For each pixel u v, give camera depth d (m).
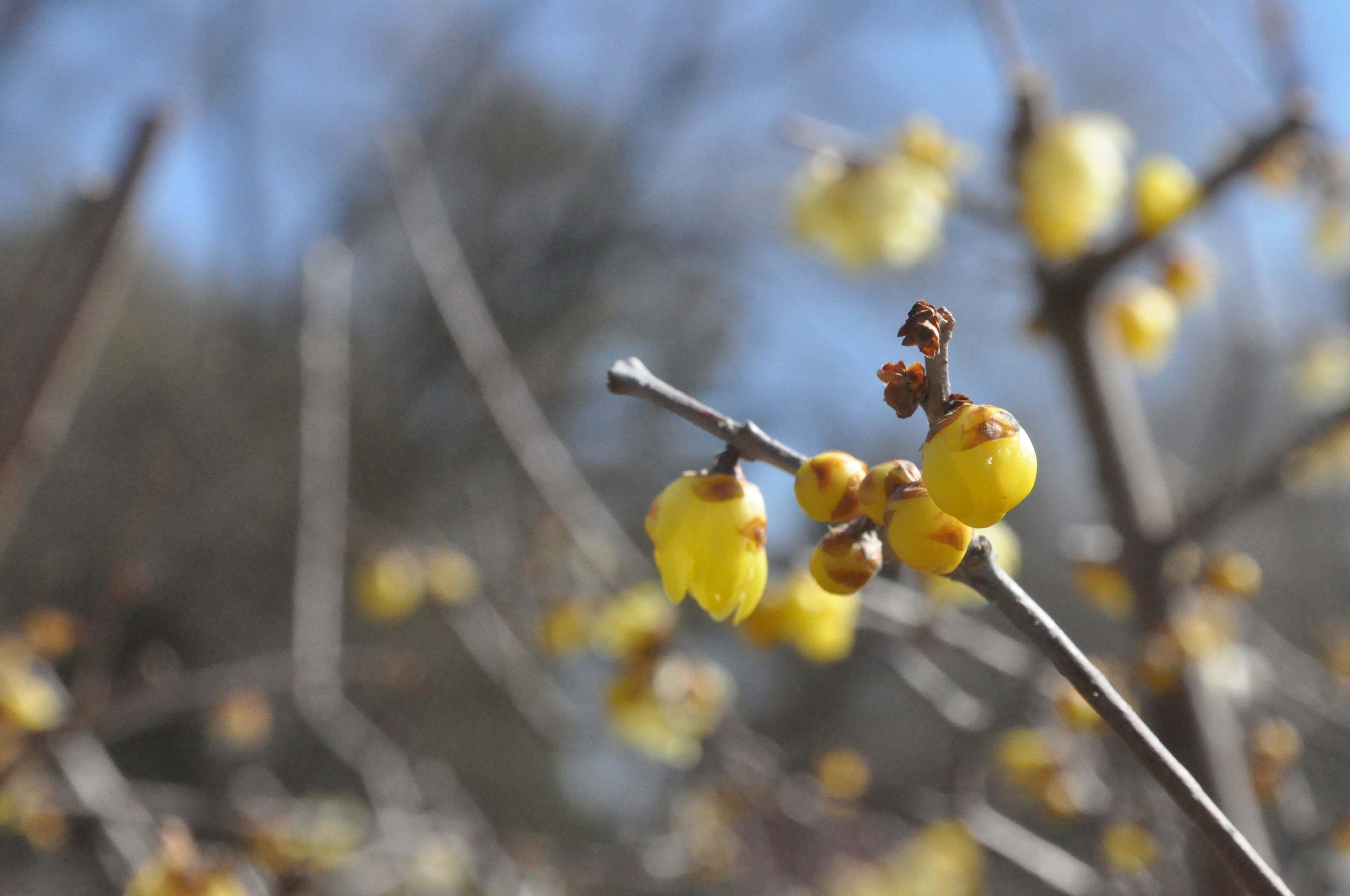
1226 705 0.47
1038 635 0.27
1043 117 0.50
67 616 0.64
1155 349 0.52
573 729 0.78
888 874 0.70
